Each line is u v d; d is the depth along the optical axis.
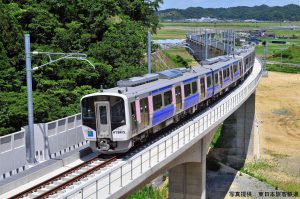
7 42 42.53
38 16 48.06
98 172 23.14
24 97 36.41
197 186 34.44
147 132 29.55
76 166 23.69
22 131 24.83
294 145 63.59
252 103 58.06
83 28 53.72
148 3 74.56
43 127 26.50
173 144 28.30
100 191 20.05
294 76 123.38
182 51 126.19
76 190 17.75
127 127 25.61
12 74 39.25
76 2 54.47
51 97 39.19
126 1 69.44
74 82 43.78
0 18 42.41
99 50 49.16
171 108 32.72
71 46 49.38
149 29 71.69
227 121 59.38
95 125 26.05
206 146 35.00
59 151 27.89
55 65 44.19
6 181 21.89
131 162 22.23
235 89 54.53
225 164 53.88
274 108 86.75
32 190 20.55
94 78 45.91
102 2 58.06
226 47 84.06
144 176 22.78
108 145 25.95
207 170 51.78
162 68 75.12
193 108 38.56
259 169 53.38
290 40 194.62
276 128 72.88
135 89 28.66
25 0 51.28
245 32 184.12
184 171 34.53
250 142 58.22
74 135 29.55
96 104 25.89
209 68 44.16
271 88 105.94
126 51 51.72
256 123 73.62
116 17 60.66
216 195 45.06
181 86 34.88
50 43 48.62
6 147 23.52
